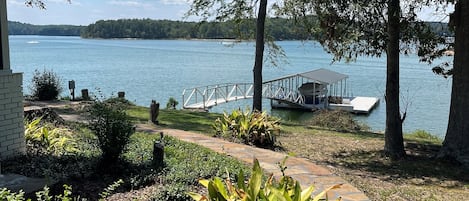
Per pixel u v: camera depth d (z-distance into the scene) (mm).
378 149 9680
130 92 31703
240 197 3467
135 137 7715
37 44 132875
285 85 32812
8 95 5637
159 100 27891
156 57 75625
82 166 5312
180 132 9539
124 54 82875
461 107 8508
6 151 5660
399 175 7500
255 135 8992
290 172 6305
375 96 34406
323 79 27703
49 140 6445
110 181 5043
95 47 113375
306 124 14773
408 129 20922
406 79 44406
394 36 8555
